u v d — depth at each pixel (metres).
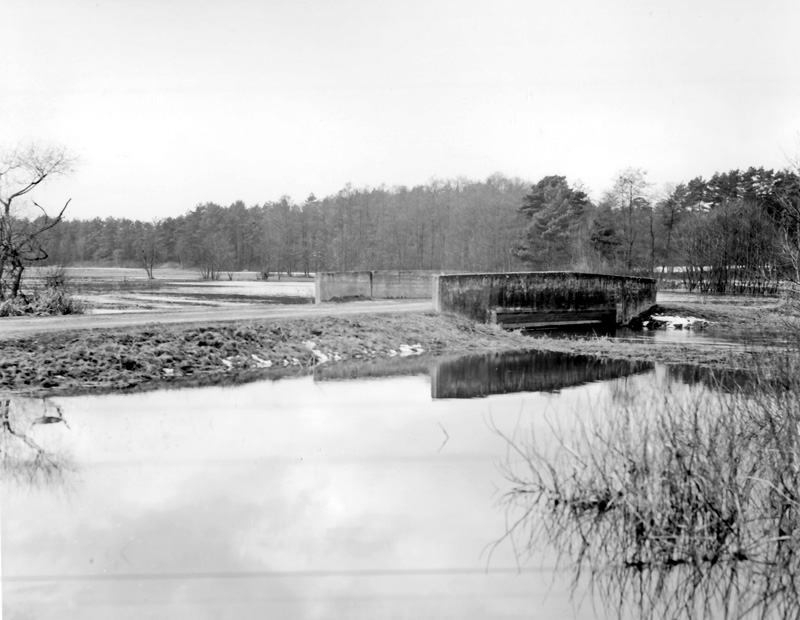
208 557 8.86
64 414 15.96
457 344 29.48
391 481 11.44
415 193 101.69
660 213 79.25
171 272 132.12
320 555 8.95
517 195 94.00
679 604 7.95
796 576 8.38
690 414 10.77
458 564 8.71
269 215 128.00
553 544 9.18
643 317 40.50
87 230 168.00
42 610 7.67
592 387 19.50
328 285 42.12
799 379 10.83
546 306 37.72
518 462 12.27
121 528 9.87
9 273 33.59
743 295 51.88
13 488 11.25
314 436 14.41
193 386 19.48
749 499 9.91
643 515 9.16
